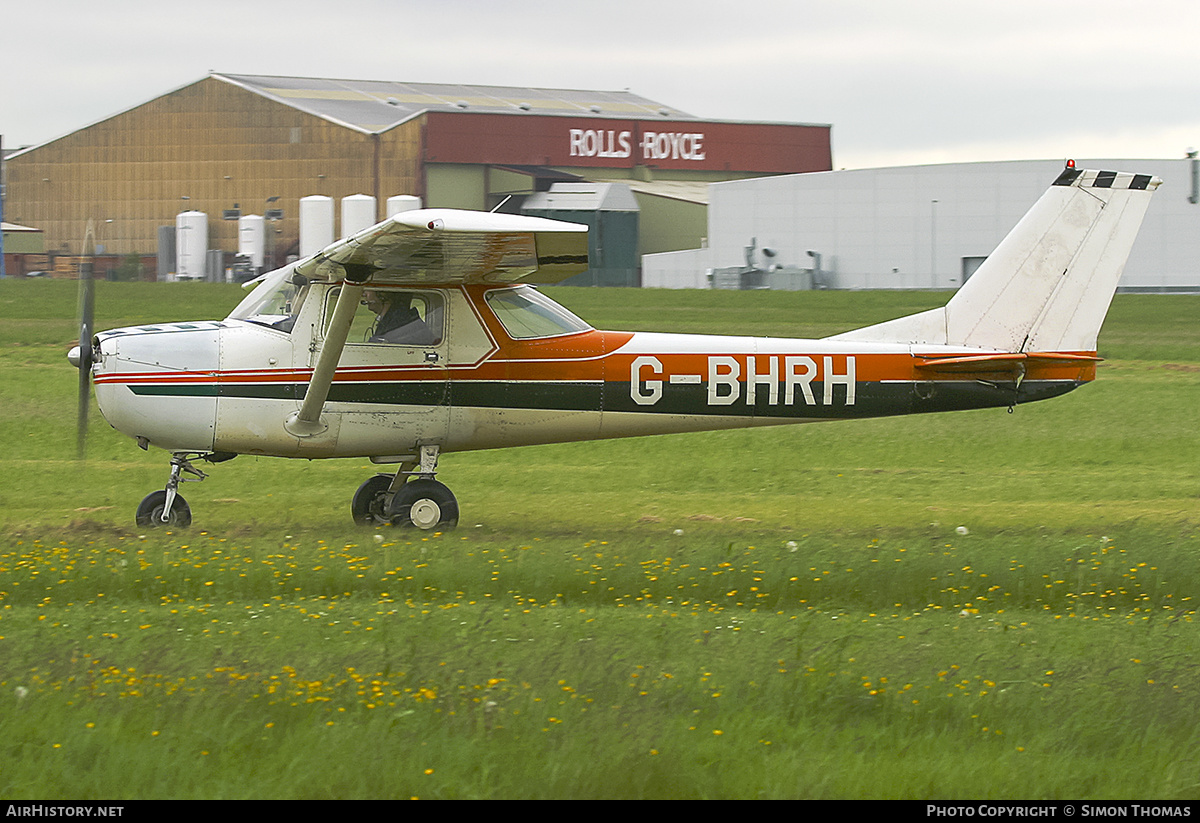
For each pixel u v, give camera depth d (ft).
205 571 92.22
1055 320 132.67
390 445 124.06
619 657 70.64
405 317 122.21
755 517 134.51
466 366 123.34
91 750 57.57
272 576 91.66
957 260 610.24
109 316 383.86
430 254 109.19
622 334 128.47
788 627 81.30
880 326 132.26
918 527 127.03
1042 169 591.78
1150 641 79.00
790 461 183.93
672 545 108.17
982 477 168.66
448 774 55.72
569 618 82.33
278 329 120.88
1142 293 565.94
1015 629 81.87
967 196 606.55
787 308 458.09
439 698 64.54
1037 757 59.26
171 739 58.59
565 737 59.57
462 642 74.74
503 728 60.13
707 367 128.16
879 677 69.56
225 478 158.51
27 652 70.79
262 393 119.85
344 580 91.81
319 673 68.18
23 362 272.92
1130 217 131.95
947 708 64.95
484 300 123.75
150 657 69.62
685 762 57.26
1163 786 57.16
